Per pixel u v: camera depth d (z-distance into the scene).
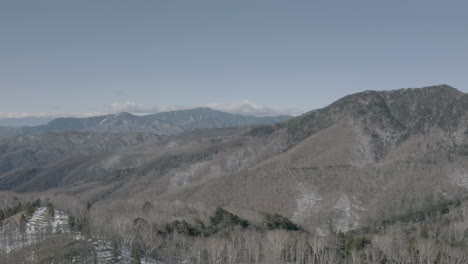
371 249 143.25
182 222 177.00
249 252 147.12
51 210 195.38
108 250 150.38
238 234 165.12
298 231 180.50
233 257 144.00
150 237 148.38
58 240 147.88
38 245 142.62
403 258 135.62
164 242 155.88
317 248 146.88
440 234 168.75
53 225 174.38
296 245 153.88
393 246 143.00
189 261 147.62
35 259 132.00
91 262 131.50
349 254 145.25
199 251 142.38
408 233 178.00
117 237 154.00
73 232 164.50
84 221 172.62
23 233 155.88
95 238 161.12
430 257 132.88
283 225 194.38
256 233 165.62
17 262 129.38
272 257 144.12
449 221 196.00
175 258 147.38
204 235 171.25
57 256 133.75
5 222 176.12
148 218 185.62
